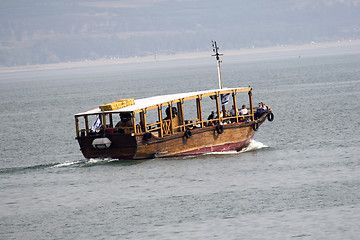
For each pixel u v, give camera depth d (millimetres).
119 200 117938
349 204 107125
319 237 93625
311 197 112500
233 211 107438
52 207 116750
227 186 123375
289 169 135500
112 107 141750
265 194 116312
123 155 142250
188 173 134500
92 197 121188
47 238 100188
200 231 98875
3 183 137250
